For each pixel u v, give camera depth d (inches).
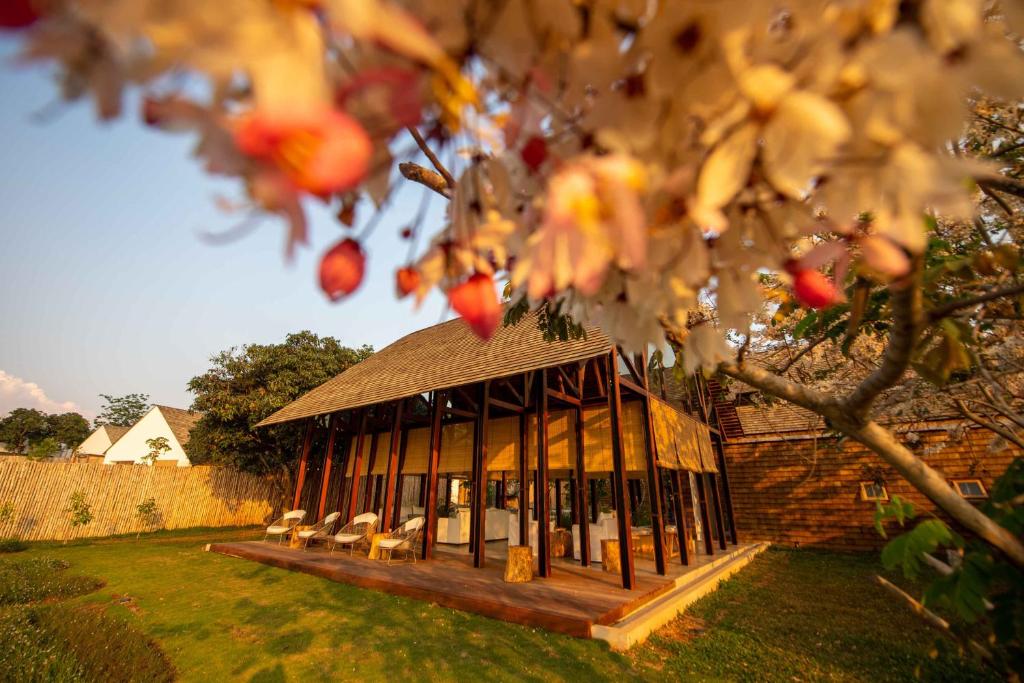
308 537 339.0
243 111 12.1
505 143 19.0
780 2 14.8
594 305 29.1
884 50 14.0
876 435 37.8
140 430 965.8
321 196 11.3
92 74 10.4
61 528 448.8
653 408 269.6
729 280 23.7
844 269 27.0
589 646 154.3
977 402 103.3
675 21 14.9
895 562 41.3
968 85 14.8
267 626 177.8
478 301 21.7
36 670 119.4
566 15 15.9
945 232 114.0
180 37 9.8
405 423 420.5
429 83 15.2
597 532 290.7
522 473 299.0
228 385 607.8
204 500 572.7
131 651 145.1
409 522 297.6
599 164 14.6
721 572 276.7
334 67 13.6
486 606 185.9
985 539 36.7
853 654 153.2
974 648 39.5
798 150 14.4
